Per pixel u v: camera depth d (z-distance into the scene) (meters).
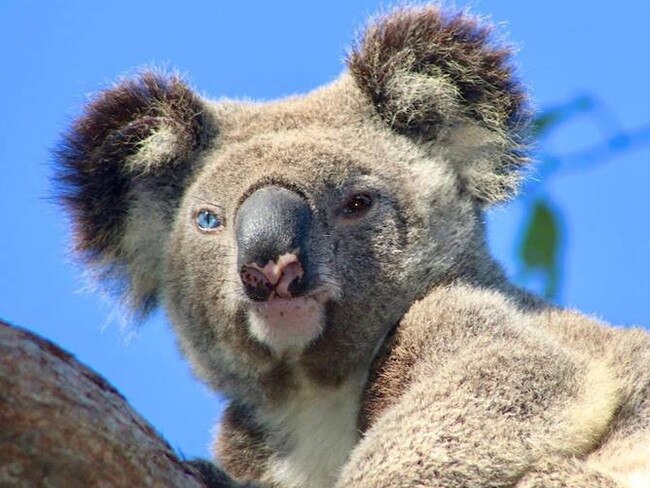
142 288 9.20
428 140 8.91
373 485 6.74
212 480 6.69
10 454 4.63
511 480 6.77
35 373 4.69
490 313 7.61
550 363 7.14
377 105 9.01
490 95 8.97
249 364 8.29
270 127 9.01
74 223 9.23
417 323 7.77
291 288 7.80
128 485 4.82
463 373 7.05
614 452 7.15
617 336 7.96
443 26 9.17
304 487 8.27
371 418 7.73
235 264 8.13
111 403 4.88
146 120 9.08
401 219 8.34
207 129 9.12
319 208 8.19
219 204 8.48
